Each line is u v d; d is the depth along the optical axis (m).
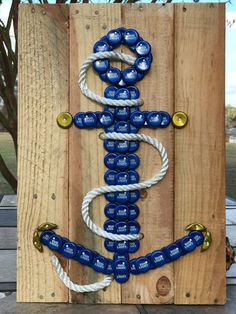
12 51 1.63
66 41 0.68
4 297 0.71
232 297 0.71
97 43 0.67
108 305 0.68
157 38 0.68
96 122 0.67
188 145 0.68
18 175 0.68
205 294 0.68
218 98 0.68
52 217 0.68
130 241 0.68
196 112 0.68
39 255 0.68
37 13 0.68
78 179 0.68
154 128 0.68
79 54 0.68
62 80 0.68
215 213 0.68
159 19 0.68
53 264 0.68
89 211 0.68
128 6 0.67
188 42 0.68
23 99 0.68
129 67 0.68
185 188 0.68
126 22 0.68
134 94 0.67
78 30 0.68
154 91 0.68
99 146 0.68
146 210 0.68
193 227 0.68
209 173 0.68
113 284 0.68
